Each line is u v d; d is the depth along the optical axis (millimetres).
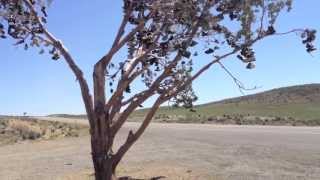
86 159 24000
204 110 115188
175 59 10367
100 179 10523
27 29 10891
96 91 10406
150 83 11750
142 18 10344
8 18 10875
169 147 28109
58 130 48281
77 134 45625
